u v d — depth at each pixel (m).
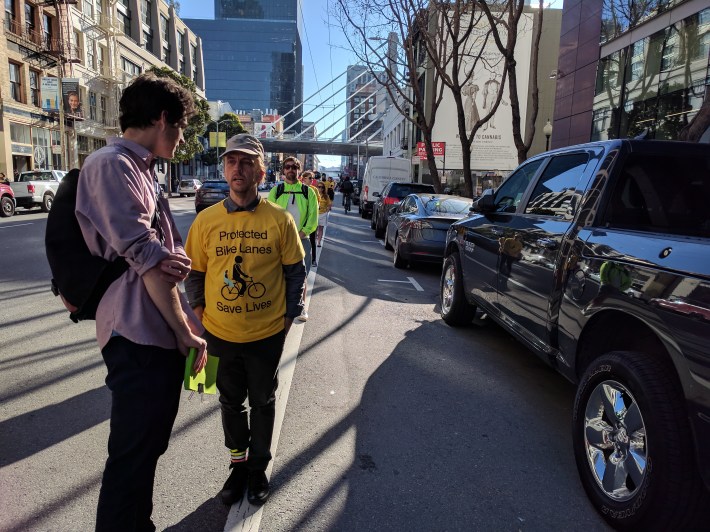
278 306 2.74
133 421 1.89
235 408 2.78
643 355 2.61
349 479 2.99
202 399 4.04
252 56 121.44
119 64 45.09
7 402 3.90
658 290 2.43
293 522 2.60
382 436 3.51
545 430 3.70
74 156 36.78
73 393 4.07
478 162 36.06
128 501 1.91
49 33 34.72
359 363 4.95
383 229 16.69
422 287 8.84
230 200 2.69
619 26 17.27
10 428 3.50
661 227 3.31
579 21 20.17
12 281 8.12
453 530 2.57
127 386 1.89
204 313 2.75
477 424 3.75
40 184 22.88
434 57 15.03
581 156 3.96
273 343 2.74
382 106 82.38
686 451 2.28
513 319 4.35
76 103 33.53
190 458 3.19
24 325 5.83
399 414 3.87
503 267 4.57
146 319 1.91
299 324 6.25
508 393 4.34
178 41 63.72
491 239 5.00
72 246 1.85
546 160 4.61
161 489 2.86
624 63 16.98
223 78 120.94
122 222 1.77
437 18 16.77
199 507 2.70
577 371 3.28
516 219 4.59
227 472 3.04
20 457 3.15
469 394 4.29
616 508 2.57
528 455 3.33
